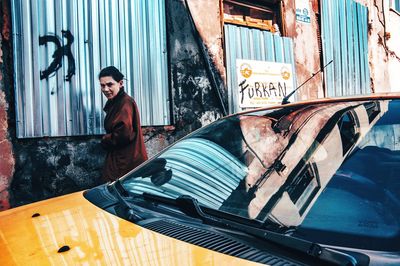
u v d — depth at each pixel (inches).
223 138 81.0
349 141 64.4
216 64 235.3
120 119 143.2
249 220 56.6
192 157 78.9
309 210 55.3
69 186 170.6
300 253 46.6
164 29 209.5
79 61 175.8
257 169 68.1
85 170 175.9
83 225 58.1
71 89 172.9
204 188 67.7
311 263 44.9
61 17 170.6
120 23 191.5
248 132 79.0
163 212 62.6
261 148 72.8
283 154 68.8
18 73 157.6
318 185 59.2
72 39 173.6
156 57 205.8
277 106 86.4
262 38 265.0
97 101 180.9
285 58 281.7
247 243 49.9
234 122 85.7
